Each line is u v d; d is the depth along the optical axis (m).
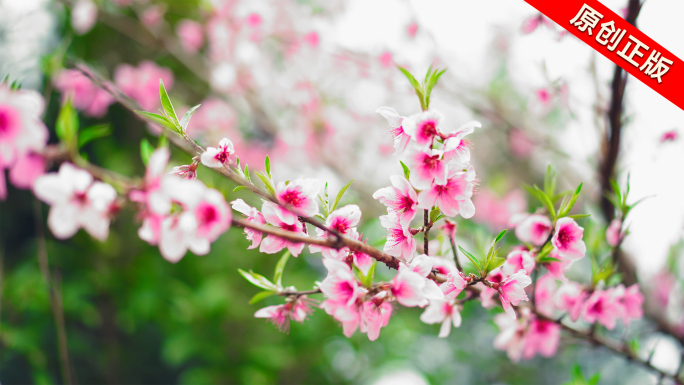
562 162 1.80
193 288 1.96
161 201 0.91
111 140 2.02
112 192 0.92
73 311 1.72
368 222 1.78
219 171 0.97
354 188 2.00
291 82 2.27
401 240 0.99
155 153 0.92
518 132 1.79
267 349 1.83
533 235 1.10
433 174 0.97
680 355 1.19
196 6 2.18
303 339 1.94
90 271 1.83
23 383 1.84
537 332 1.14
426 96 0.99
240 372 1.76
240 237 2.03
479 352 2.64
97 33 2.12
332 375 2.15
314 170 2.35
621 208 1.11
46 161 0.92
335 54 2.14
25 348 1.55
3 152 0.91
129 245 1.93
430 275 1.00
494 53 2.18
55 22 1.96
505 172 2.49
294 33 2.16
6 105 0.91
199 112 2.20
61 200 0.92
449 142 0.96
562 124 1.86
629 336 1.23
